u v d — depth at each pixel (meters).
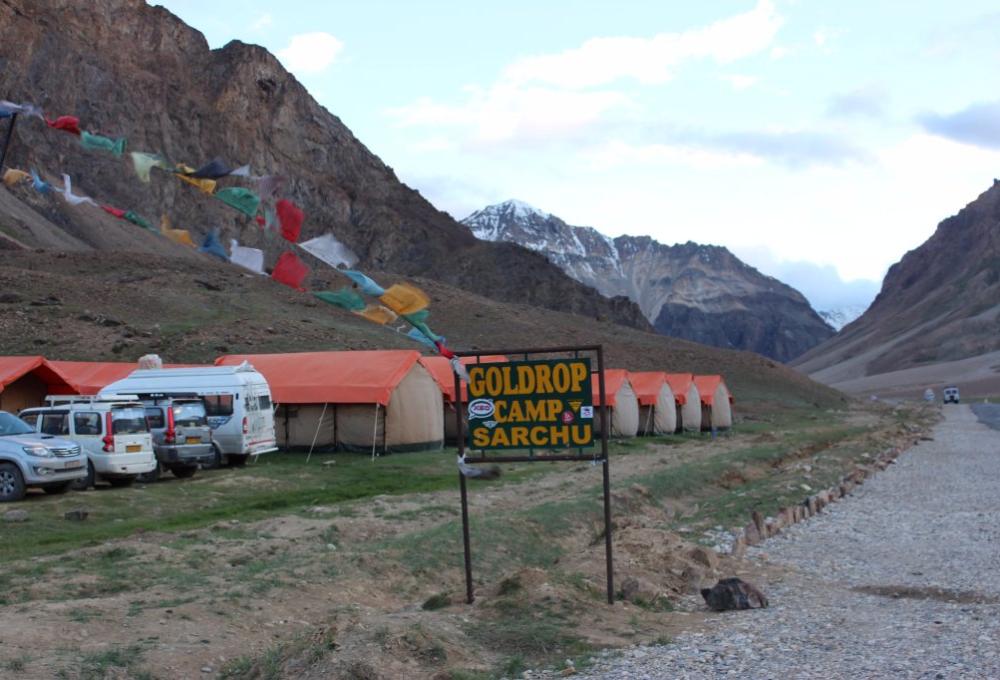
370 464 29.20
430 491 23.33
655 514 20.03
